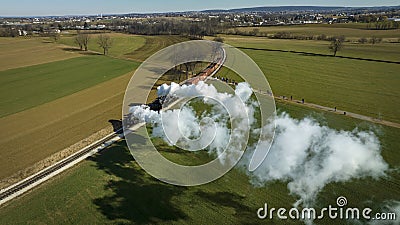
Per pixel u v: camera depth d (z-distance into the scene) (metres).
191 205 23.80
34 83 61.19
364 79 63.78
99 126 38.28
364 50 103.50
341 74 68.75
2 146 33.66
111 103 47.16
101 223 22.11
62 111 44.41
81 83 60.53
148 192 25.31
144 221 22.27
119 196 24.88
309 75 67.75
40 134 36.56
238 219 22.42
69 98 50.66
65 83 60.81
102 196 24.91
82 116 42.09
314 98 50.09
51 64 81.19
